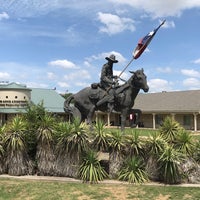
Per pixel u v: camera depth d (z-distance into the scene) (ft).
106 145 42.09
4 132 45.03
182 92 173.78
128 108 50.24
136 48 52.37
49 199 34.99
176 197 34.68
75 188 37.99
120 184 39.50
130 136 42.29
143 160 41.83
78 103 53.88
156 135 42.34
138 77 48.65
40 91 190.29
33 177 43.09
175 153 40.16
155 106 168.55
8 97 159.02
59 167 43.16
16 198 35.86
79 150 41.86
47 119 44.19
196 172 40.83
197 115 153.79
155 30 52.24
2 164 44.93
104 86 52.24
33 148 45.57
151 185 39.06
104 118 180.45
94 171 40.75
